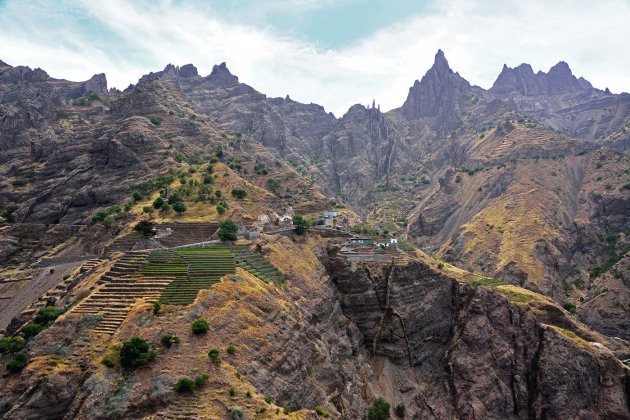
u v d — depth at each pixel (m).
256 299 102.06
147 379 78.69
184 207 166.38
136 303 93.88
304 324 111.50
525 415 151.25
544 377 153.00
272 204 196.00
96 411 73.44
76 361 81.94
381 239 197.00
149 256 119.25
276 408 79.50
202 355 83.31
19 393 78.44
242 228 160.12
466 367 153.50
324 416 92.75
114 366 79.81
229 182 197.38
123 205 187.62
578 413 147.50
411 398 142.25
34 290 141.50
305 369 100.88
